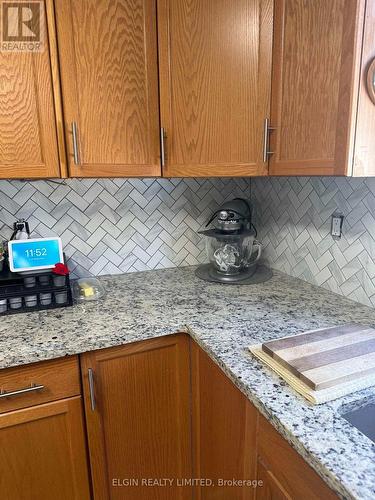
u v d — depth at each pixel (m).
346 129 0.91
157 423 1.22
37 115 1.11
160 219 1.71
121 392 1.14
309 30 1.00
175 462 1.29
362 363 0.83
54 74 1.10
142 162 1.24
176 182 1.71
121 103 1.18
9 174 1.12
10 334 1.07
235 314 1.20
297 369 0.81
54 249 1.29
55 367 1.03
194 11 1.15
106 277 1.64
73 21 1.09
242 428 0.93
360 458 0.60
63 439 1.09
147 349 1.14
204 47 1.18
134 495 1.25
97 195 1.58
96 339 1.04
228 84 1.19
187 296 1.39
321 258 1.42
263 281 1.53
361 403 0.74
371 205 1.18
